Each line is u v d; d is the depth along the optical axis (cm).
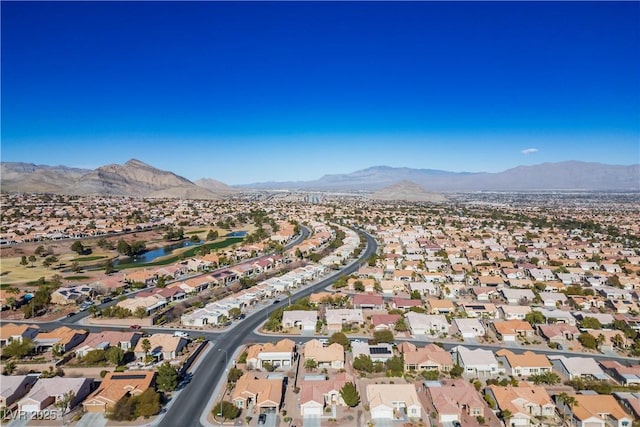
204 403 8575
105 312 13500
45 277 18525
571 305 15112
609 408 8062
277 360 10225
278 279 17538
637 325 12662
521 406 8256
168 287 16300
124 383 8775
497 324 12350
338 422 7975
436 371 9819
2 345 11344
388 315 13125
